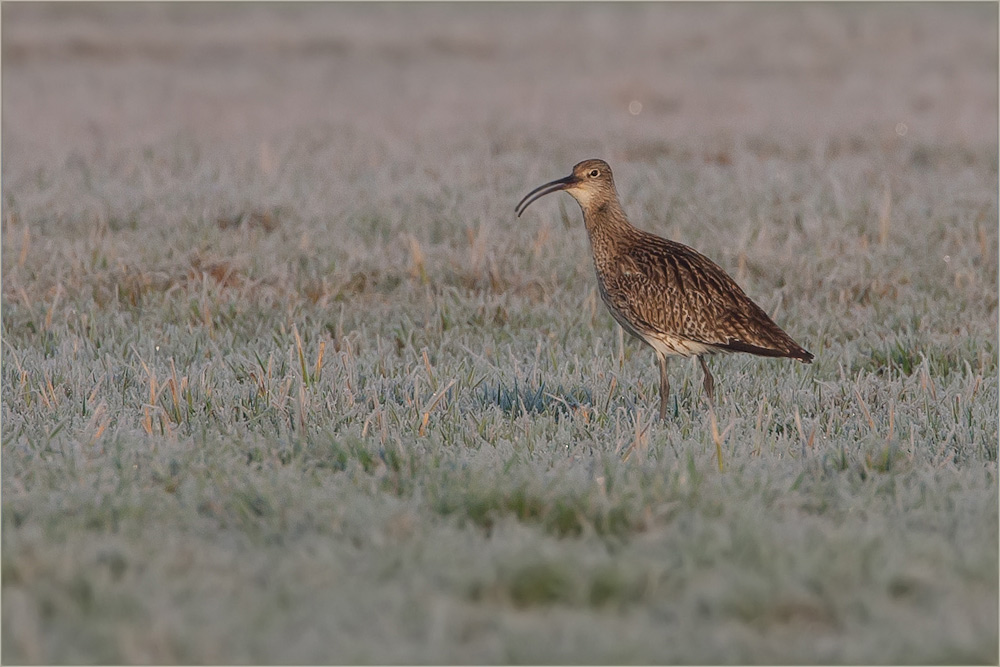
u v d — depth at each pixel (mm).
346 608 6680
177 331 13430
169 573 7188
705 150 23562
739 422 10469
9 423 10203
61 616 6645
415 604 6785
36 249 15844
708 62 38312
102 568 7176
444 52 42062
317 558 7316
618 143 24297
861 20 46094
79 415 10570
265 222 17266
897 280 15312
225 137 24750
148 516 8273
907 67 36438
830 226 17016
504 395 11328
